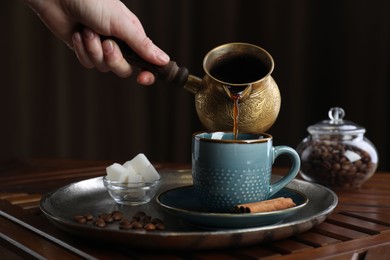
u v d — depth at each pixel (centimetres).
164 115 209
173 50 203
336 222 82
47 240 78
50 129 209
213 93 88
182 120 209
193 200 85
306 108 200
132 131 210
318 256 71
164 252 73
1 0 202
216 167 79
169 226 78
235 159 79
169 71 92
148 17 201
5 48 205
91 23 97
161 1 200
